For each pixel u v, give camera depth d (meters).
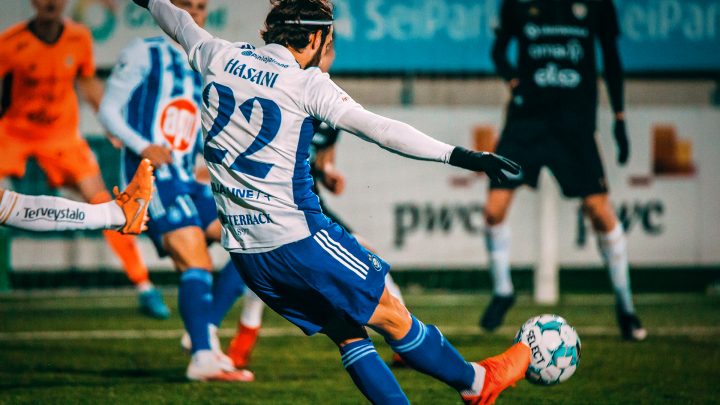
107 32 25.73
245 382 13.97
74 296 27.03
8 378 14.34
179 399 12.64
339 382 13.99
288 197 8.98
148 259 26.42
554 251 26.19
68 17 25.28
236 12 25.98
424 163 26.98
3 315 22.83
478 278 31.11
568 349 10.51
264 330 20.34
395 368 15.27
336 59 27.08
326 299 9.09
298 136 8.91
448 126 26.77
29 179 25.30
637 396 12.99
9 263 26.73
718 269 33.97
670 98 30.11
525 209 27.02
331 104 8.75
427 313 23.58
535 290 26.38
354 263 9.09
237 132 9.03
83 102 25.66
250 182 9.01
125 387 13.54
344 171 26.67
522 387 13.60
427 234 27.03
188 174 14.27
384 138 8.52
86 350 17.34
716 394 13.16
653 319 22.11
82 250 26.47
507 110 18.75
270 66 9.02
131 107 14.20
